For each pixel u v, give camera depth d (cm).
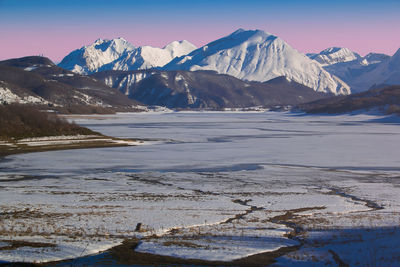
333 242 2591
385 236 2722
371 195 4647
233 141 11644
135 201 4159
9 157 8044
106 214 3462
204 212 3634
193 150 9369
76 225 3036
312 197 4488
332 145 10562
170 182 5450
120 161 7531
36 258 2203
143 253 2334
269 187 5134
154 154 8619
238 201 4241
